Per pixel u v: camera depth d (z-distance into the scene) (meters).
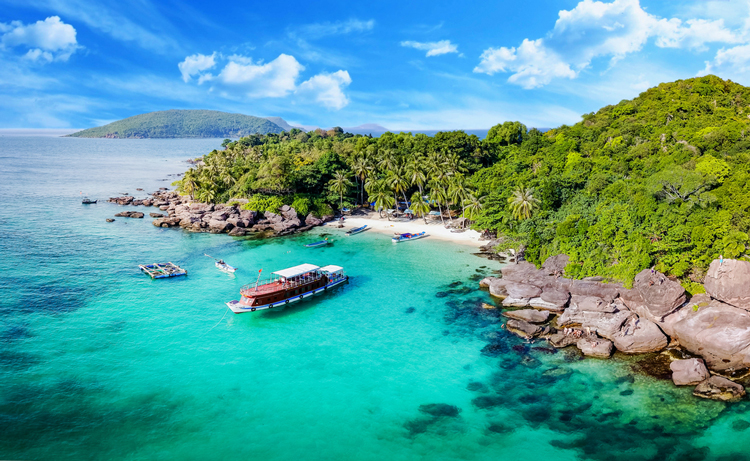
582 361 51.03
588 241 70.94
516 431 39.38
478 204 112.56
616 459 35.59
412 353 53.72
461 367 50.41
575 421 40.53
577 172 99.38
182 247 100.81
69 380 46.28
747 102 128.62
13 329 56.69
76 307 65.00
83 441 37.47
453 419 41.19
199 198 146.00
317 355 53.41
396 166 140.75
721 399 42.59
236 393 45.19
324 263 90.19
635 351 52.62
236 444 37.72
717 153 87.25
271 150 190.12
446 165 133.12
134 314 63.75
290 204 131.12
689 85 143.50
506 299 67.94
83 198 160.75
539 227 84.62
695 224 60.81
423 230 120.06
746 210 59.94
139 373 48.41
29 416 40.22
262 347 55.34
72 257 88.50
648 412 41.44
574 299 62.25
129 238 106.25
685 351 52.06
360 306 68.75
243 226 120.56
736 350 47.56
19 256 86.31
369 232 119.38
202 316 64.31
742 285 51.22
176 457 36.06
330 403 43.66
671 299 54.34
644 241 62.53
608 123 143.62
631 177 91.75
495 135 174.25
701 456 35.59
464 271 85.12
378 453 36.75
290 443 37.94
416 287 76.69
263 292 67.38
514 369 49.75
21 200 148.62
